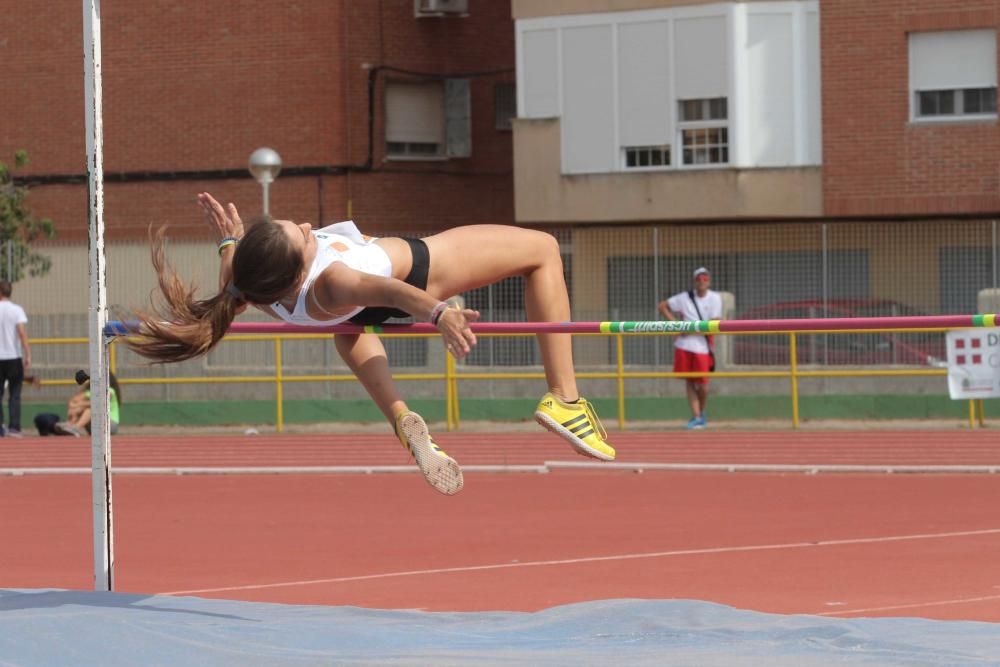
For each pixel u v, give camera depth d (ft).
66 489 90.89
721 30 156.76
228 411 149.07
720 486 87.04
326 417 147.02
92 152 41.91
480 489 86.84
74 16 188.03
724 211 156.46
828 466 94.02
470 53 184.24
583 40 162.30
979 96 151.64
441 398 145.59
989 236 136.87
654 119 159.84
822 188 155.33
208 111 182.80
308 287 33.45
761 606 48.75
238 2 181.57
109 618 37.45
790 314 143.02
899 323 37.27
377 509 78.38
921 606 48.24
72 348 151.74
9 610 38.93
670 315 126.21
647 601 41.86
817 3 155.53
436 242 35.32
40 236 185.98
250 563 60.13
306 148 179.73
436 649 36.55
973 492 82.17
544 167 163.73
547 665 34.35
